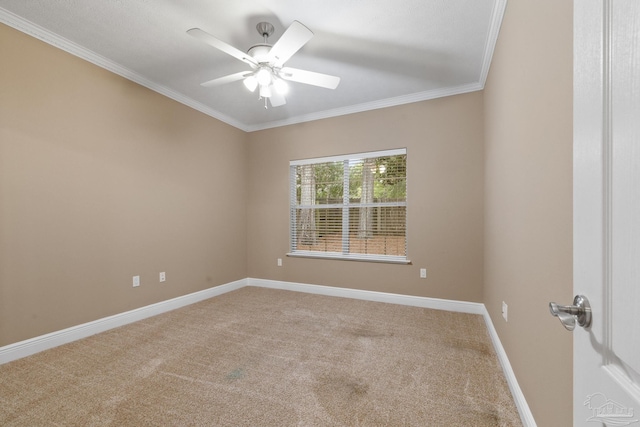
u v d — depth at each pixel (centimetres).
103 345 242
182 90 335
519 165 161
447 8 205
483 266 318
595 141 52
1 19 209
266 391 179
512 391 174
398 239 367
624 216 44
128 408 163
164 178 330
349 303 360
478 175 321
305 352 230
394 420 154
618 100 46
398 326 284
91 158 263
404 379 192
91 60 262
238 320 301
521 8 154
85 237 259
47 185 234
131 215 296
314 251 418
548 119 116
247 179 457
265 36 230
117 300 283
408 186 353
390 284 363
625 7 44
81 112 256
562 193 103
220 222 407
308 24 222
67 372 200
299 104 376
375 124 371
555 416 110
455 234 331
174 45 250
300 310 333
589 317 54
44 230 232
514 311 174
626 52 44
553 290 112
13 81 216
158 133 323
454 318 305
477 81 313
